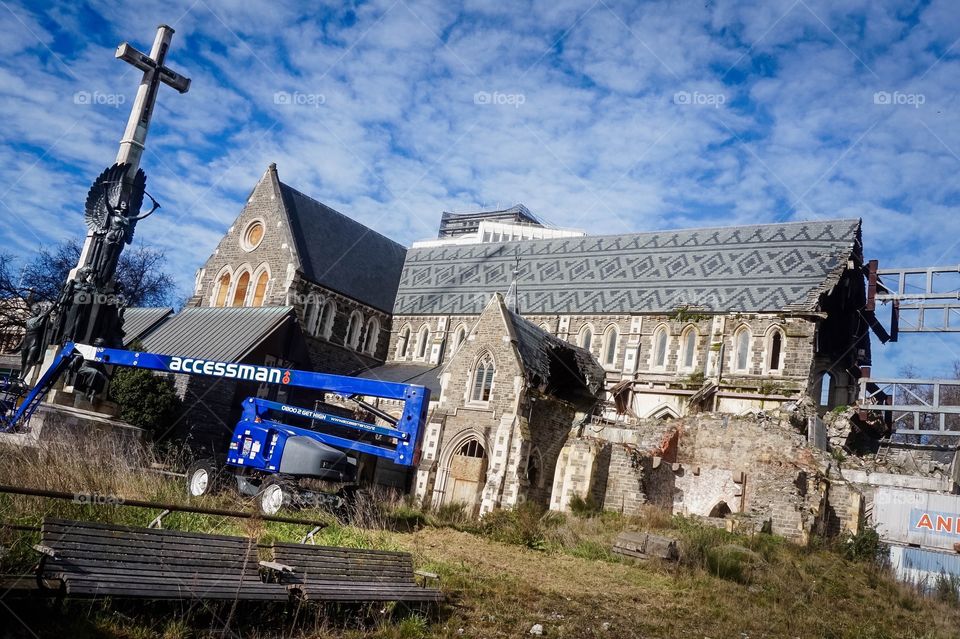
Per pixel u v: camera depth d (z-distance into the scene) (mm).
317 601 11969
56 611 9984
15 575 10445
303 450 23125
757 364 42156
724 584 21984
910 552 30078
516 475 35375
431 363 53219
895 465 39406
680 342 44938
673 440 37375
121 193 30391
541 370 39188
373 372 53438
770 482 31766
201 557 11234
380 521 24000
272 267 51594
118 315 30359
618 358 46750
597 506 34281
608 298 49094
